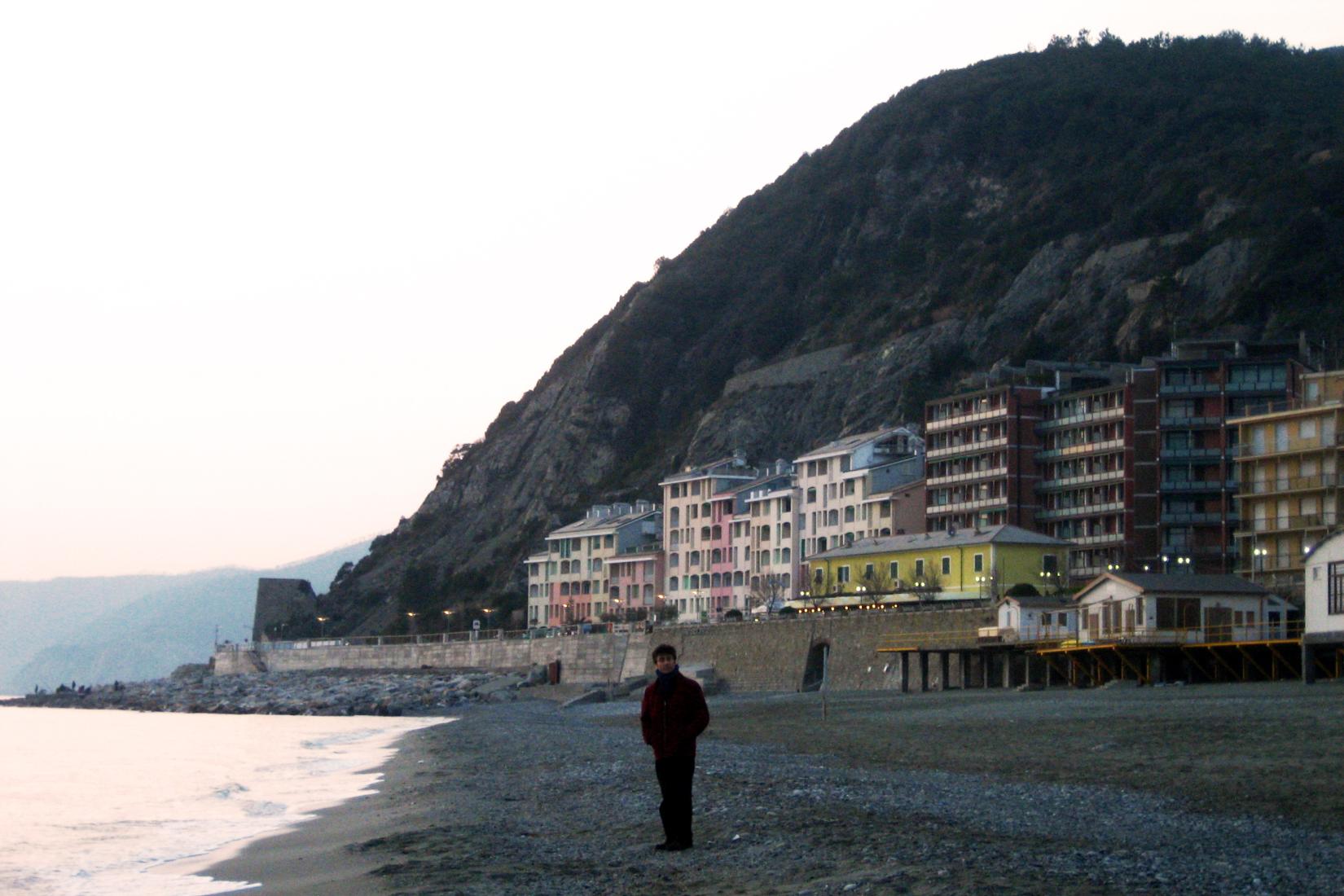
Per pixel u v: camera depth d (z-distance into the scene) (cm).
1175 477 15362
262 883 3092
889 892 2236
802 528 18775
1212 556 15000
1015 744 5484
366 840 3669
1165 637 9638
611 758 6050
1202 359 15475
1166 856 2527
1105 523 15788
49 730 13012
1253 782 3766
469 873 2797
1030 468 16775
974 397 17362
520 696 15988
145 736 11600
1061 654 10250
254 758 8375
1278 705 6331
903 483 17975
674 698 2892
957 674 11319
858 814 3334
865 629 12431
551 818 3791
